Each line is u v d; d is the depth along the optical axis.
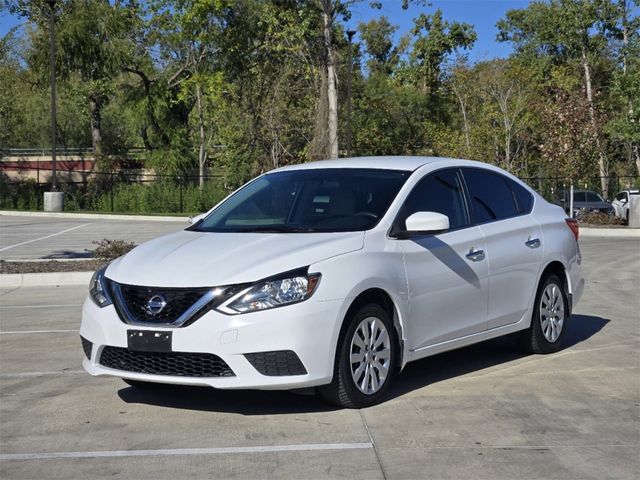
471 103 41.06
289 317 5.29
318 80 36.41
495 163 36.00
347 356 5.64
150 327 5.40
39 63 43.09
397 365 6.11
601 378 6.79
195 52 41.19
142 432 5.40
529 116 35.94
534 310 7.56
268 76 38.78
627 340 8.46
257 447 5.04
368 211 6.28
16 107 54.19
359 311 5.71
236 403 6.06
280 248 5.69
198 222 6.97
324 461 4.78
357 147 45.88
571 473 4.59
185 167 44.50
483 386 6.53
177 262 5.70
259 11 38.34
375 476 4.54
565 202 32.19
